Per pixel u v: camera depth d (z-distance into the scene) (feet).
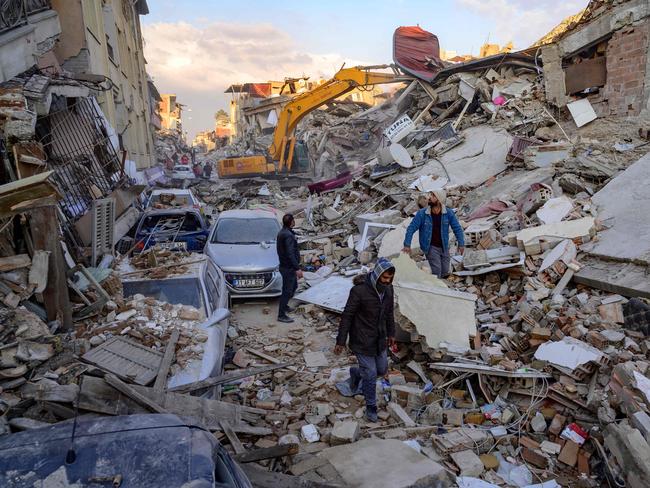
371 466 13.84
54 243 17.20
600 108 45.98
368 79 76.13
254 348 23.39
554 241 25.62
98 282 19.31
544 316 20.76
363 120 97.86
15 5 28.96
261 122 151.02
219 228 33.78
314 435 16.07
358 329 16.61
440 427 16.46
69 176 32.12
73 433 8.85
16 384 13.78
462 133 56.49
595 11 45.39
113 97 61.11
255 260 30.12
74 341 15.90
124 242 33.50
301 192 86.99
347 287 29.50
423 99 74.08
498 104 58.85
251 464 13.12
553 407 16.57
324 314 27.48
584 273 23.17
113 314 17.88
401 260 23.31
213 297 21.21
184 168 126.52
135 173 65.16
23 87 26.43
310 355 22.49
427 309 20.08
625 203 27.37
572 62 48.85
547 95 50.80
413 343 20.51
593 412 15.66
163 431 9.30
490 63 65.46
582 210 28.25
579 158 34.09
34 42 31.40
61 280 17.29
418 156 54.44
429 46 76.02
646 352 17.71
